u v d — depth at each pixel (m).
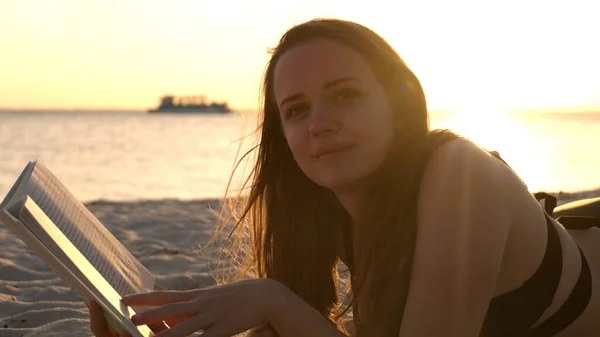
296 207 1.84
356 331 1.71
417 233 1.47
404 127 1.55
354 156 1.50
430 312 1.38
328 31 1.52
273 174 1.84
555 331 1.65
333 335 1.48
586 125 67.88
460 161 1.46
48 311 3.07
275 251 1.88
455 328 1.38
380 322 1.52
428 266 1.40
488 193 1.43
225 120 104.44
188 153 26.52
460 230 1.40
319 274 1.88
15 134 45.72
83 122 87.94
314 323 1.48
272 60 1.68
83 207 1.65
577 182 13.10
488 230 1.41
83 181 15.67
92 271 1.39
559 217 1.84
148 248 4.64
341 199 1.68
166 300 1.46
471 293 1.39
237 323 1.43
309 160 1.54
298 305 1.49
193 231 5.38
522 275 1.55
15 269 4.13
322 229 1.85
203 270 3.95
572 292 1.63
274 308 1.47
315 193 1.83
